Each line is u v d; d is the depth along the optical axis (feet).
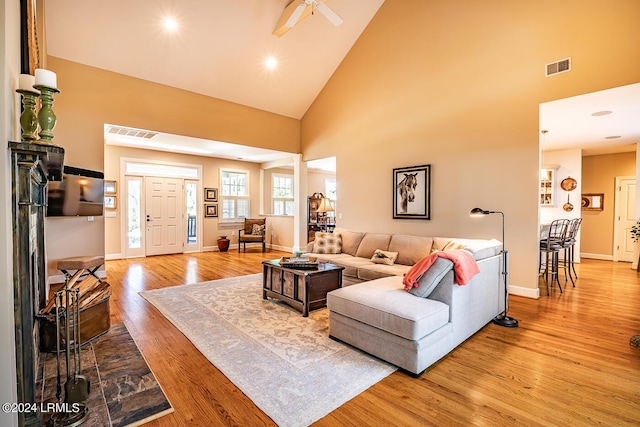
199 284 15.15
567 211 21.85
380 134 18.70
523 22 12.91
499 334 9.31
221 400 6.10
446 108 15.51
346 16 18.25
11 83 4.76
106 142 20.72
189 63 17.33
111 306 11.80
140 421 5.49
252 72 19.31
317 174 34.47
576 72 11.62
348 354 7.98
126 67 16.31
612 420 5.53
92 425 5.37
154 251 23.84
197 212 26.07
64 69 14.93
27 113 5.17
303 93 22.44
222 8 15.35
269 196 30.55
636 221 19.79
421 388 6.52
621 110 13.38
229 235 28.02
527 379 6.87
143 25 14.90
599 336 9.15
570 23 11.75
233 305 11.93
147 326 9.85
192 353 8.04
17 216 4.73
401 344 7.12
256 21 16.48
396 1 17.65
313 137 23.49
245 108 21.40
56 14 13.29
